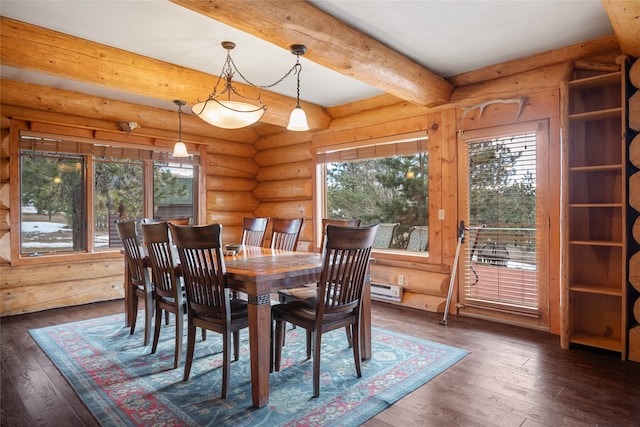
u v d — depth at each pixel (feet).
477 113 12.87
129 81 11.05
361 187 16.83
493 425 6.69
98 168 15.87
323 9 8.75
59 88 14.43
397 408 7.28
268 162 20.25
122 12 8.82
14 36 9.11
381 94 15.43
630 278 9.27
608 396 7.68
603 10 8.89
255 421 6.85
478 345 10.53
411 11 8.87
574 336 10.49
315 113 16.62
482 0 8.40
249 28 8.12
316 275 8.69
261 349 7.41
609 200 10.53
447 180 13.66
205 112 9.71
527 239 11.86
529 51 11.28
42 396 7.77
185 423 6.79
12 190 13.71
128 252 11.25
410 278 14.53
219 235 7.57
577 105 10.94
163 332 11.85
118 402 7.52
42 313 13.94
